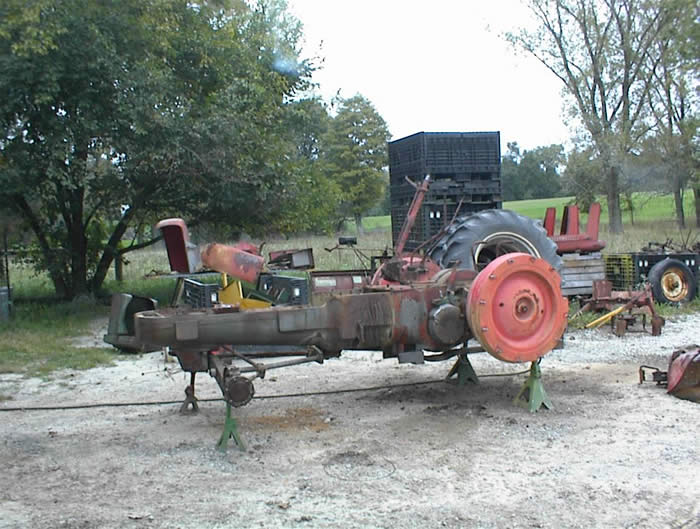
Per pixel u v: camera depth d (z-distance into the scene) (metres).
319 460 5.45
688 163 34.31
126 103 12.61
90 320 13.31
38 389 8.06
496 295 6.09
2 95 12.20
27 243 17.69
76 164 12.91
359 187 53.25
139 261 25.12
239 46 15.73
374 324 6.21
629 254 13.72
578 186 35.25
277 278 8.46
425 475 5.05
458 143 12.65
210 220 16.34
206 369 6.35
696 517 4.27
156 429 6.38
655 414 6.38
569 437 5.82
